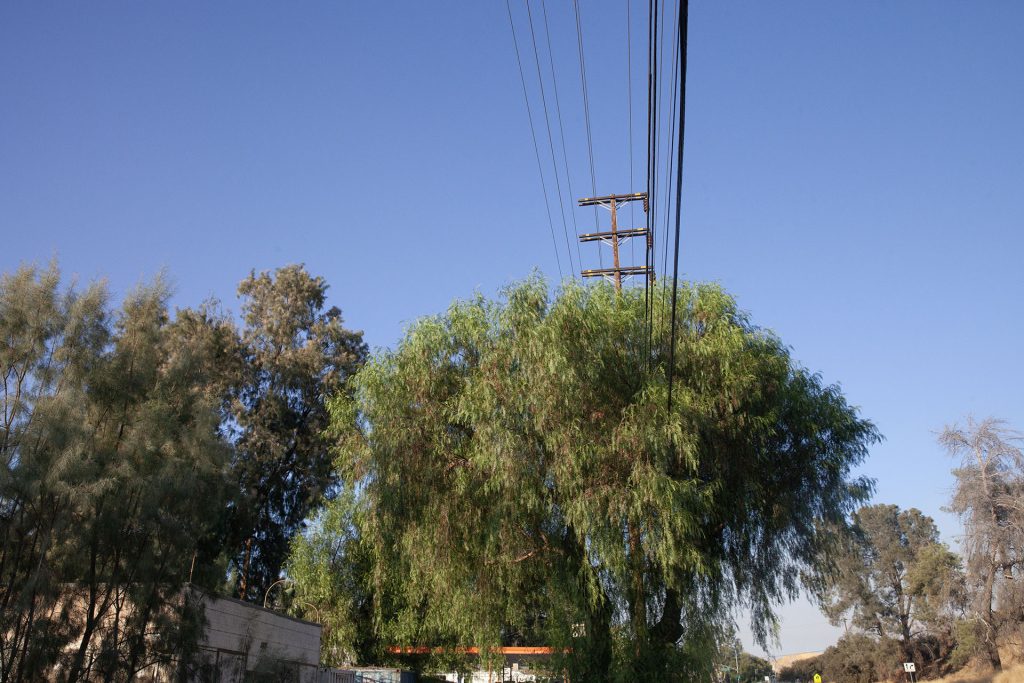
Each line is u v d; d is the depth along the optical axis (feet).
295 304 168.14
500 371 67.67
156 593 56.54
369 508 73.61
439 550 70.03
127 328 64.23
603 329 68.59
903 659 270.05
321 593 116.16
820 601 72.33
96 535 54.39
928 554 275.18
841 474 72.59
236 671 66.90
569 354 66.28
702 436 68.08
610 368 68.64
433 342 72.95
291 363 158.81
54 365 59.67
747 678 336.90
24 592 50.16
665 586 68.64
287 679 68.64
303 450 157.58
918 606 271.49
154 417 59.93
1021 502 168.86
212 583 63.82
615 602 67.15
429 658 116.98
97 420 60.34
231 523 125.80
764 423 69.92
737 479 70.54
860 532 74.18
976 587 176.55
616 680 65.67
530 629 75.56
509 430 64.95
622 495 62.28
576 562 68.59
